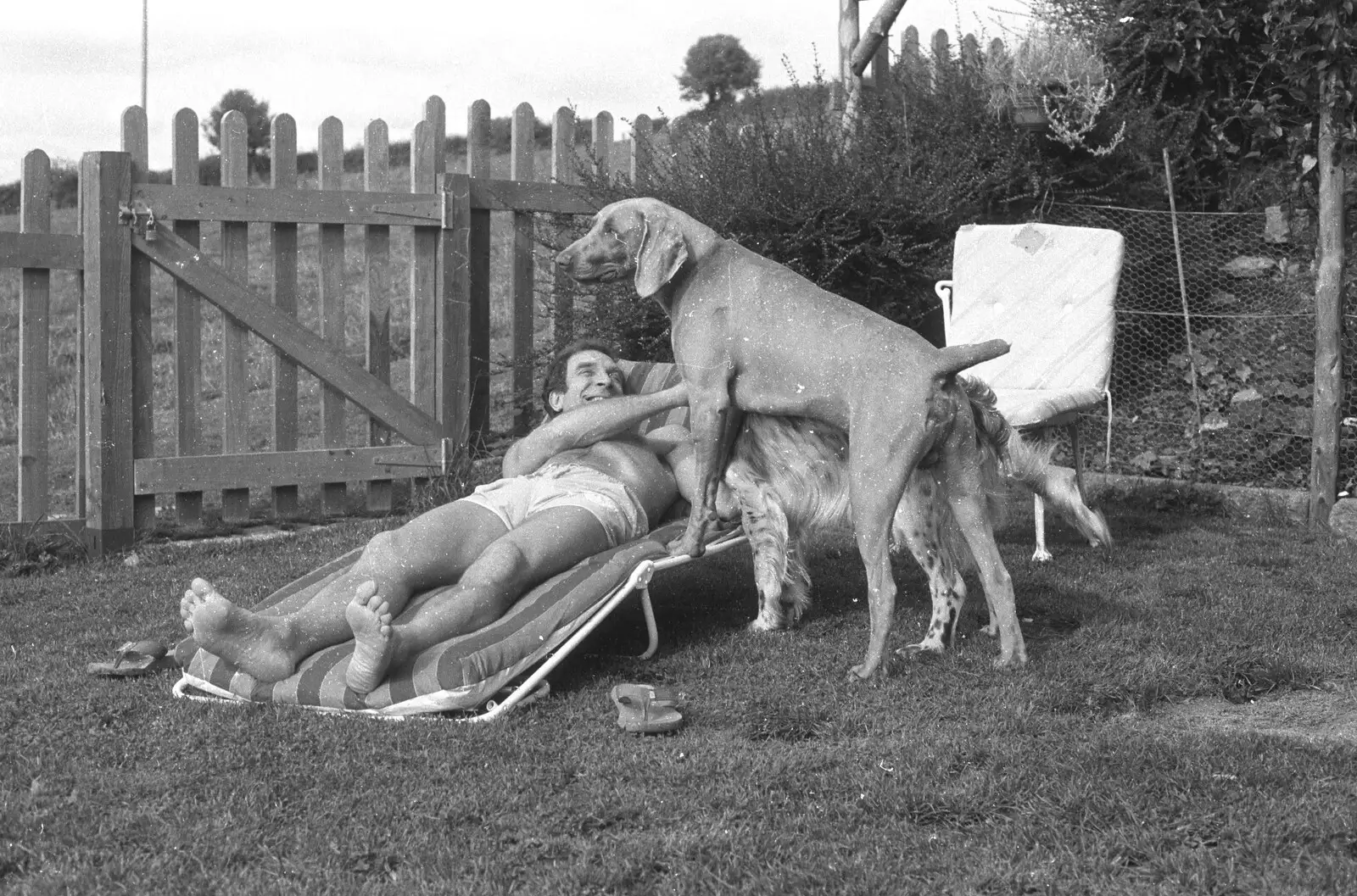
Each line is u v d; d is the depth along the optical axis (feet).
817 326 15.20
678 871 10.04
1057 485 20.43
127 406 22.77
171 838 10.54
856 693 14.42
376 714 13.50
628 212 15.94
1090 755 12.03
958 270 24.02
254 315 24.20
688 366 15.90
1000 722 13.32
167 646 15.75
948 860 10.19
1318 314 23.63
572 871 9.95
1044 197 29.78
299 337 24.77
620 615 18.02
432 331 26.63
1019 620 17.21
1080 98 28.91
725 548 16.72
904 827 10.82
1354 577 19.70
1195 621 17.07
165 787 11.64
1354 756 12.05
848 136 28.14
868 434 14.57
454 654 13.76
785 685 14.75
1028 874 9.89
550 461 16.85
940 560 16.05
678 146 28.81
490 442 29.53
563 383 18.33
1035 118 29.30
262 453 24.49
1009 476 19.92
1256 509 24.63
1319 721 13.71
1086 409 22.40
